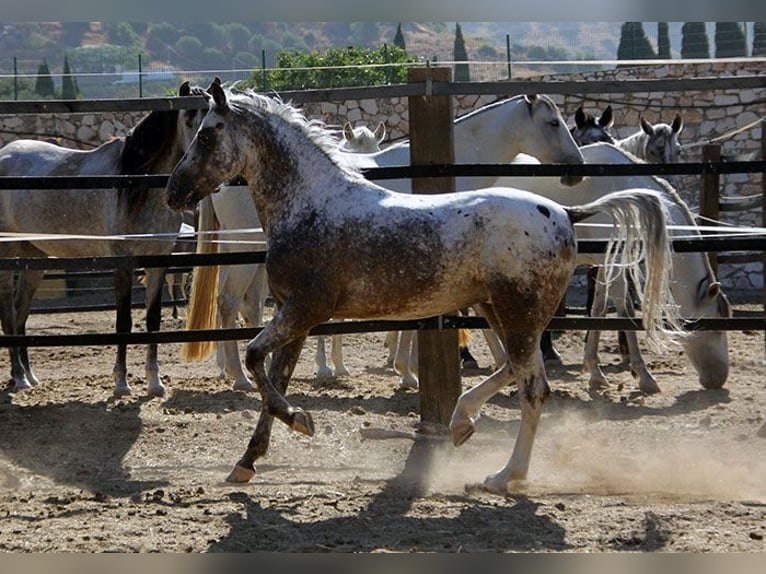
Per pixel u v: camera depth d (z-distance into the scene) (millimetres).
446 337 7594
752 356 11320
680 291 9125
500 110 9422
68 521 5703
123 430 7871
